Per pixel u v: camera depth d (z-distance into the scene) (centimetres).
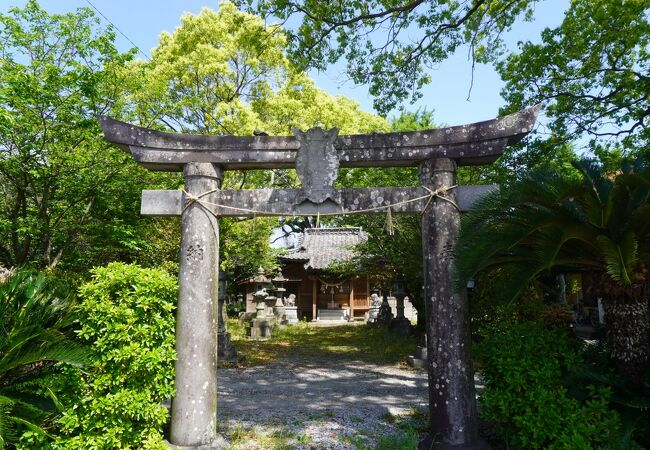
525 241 489
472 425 495
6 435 406
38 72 920
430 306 521
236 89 1470
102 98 992
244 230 1515
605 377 452
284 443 534
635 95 1002
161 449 463
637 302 464
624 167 512
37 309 477
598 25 973
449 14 938
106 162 970
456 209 532
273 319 1945
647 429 433
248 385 919
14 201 1064
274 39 1424
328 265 2202
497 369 499
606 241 411
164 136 547
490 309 876
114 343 466
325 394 827
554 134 1050
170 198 550
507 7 909
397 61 1015
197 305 514
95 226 1036
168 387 483
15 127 873
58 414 469
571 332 555
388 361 1216
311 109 1534
